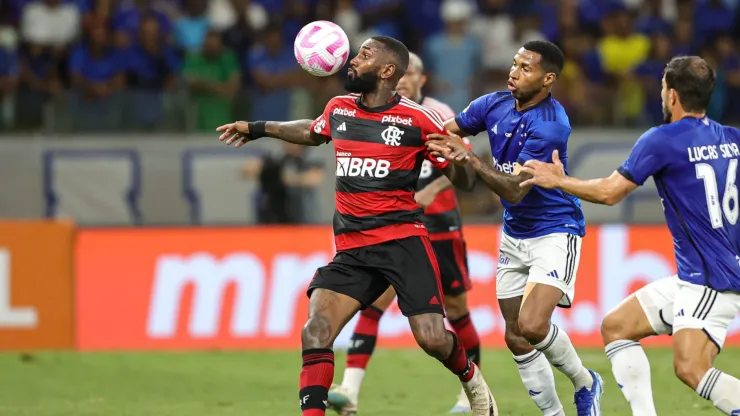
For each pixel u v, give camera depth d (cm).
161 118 5059
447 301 2773
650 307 2112
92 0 5603
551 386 2327
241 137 2347
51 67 5262
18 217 5025
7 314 3909
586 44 5409
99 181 5050
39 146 5031
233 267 3988
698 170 1995
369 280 2161
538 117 2250
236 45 5212
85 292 3959
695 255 2008
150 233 4016
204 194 5044
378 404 2867
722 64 5322
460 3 5575
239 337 3938
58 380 3303
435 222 2728
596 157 5041
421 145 2138
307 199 4847
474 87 5069
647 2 5609
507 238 2350
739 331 3869
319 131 2211
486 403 2259
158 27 5253
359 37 5447
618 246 3962
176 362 3622
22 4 5581
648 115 5112
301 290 3969
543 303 2230
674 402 2794
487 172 2067
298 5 5441
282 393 3056
